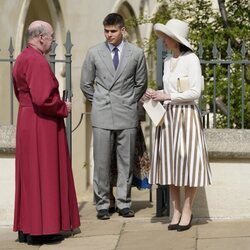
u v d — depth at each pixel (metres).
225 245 14.92
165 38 15.83
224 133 16.94
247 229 16.06
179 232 15.98
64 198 15.58
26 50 15.31
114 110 17.45
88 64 17.59
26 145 15.35
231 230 16.00
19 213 15.67
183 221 16.08
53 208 15.34
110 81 17.42
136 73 17.58
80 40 28.06
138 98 17.70
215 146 16.86
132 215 17.67
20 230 15.68
